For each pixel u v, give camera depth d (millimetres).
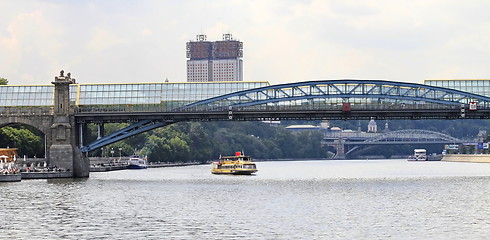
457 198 166375
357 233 116500
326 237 113312
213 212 141500
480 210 143750
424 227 122125
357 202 158125
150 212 141625
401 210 143750
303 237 113375
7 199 163750
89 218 133375
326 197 169375
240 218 132875
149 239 112250
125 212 141750
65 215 137250
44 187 195875
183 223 127062
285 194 177625
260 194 177625
